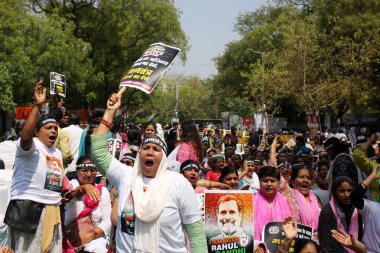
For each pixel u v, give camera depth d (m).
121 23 40.91
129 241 4.56
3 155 10.62
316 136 25.58
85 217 7.02
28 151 5.88
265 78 42.06
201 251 4.60
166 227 4.49
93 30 42.31
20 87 33.78
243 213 5.85
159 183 4.54
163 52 5.51
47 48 34.91
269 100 43.19
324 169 9.48
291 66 40.78
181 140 8.23
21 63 33.12
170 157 8.16
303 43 40.22
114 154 9.81
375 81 41.94
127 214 4.59
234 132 27.94
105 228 7.08
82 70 37.19
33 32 34.72
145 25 42.06
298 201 7.27
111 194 8.20
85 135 8.67
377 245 6.47
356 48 39.91
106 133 4.93
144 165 4.62
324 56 40.19
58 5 40.84
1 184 7.56
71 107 40.84
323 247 6.46
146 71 5.35
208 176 9.52
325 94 39.16
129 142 10.14
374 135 8.72
